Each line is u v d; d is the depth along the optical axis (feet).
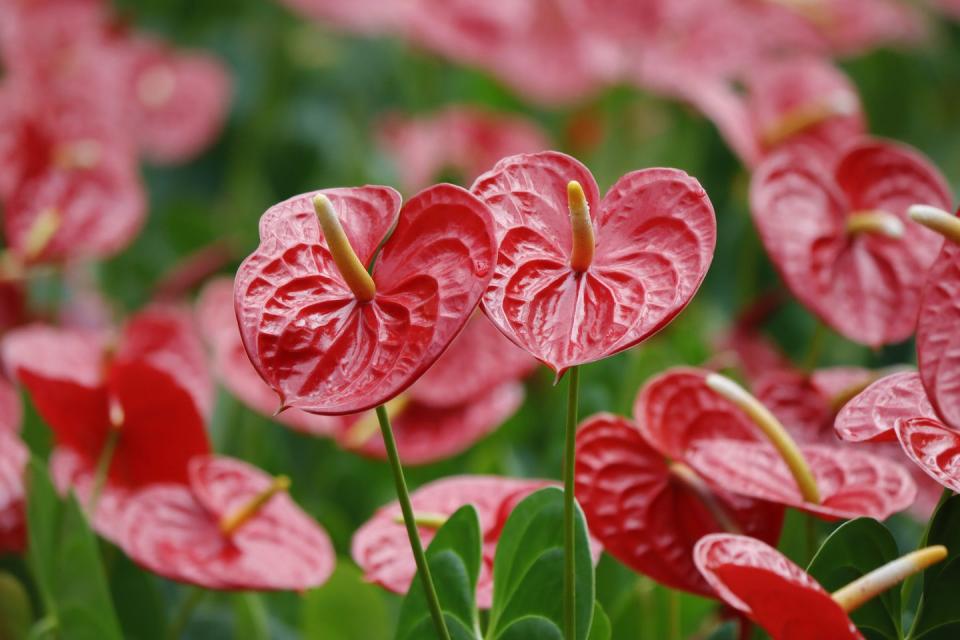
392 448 4.10
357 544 4.57
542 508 4.31
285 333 4.01
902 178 4.89
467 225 4.03
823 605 3.89
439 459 5.50
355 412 3.90
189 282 6.81
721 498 4.52
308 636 4.91
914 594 4.92
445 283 3.99
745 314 6.57
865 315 4.73
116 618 4.82
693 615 4.98
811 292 4.69
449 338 3.92
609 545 4.51
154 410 4.89
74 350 5.47
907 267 4.80
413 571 4.50
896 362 6.58
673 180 4.12
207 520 4.77
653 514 4.54
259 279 4.05
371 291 4.03
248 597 4.95
